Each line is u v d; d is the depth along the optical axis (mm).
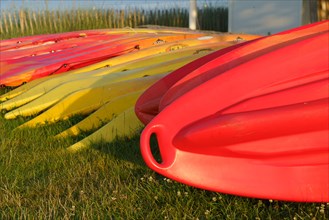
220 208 3057
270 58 3066
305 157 2936
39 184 3668
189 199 3168
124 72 6340
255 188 2943
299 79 3008
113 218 3070
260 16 12414
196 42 7648
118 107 5297
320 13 10547
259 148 2943
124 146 4402
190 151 3002
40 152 4438
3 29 15844
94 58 7828
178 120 2982
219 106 3002
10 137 4945
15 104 6184
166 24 16203
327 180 2914
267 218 2900
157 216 3020
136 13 16500
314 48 3023
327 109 2781
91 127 5137
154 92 3904
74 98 5574
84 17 16125
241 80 3031
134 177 3637
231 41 7508
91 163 4059
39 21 15906
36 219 3025
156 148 4207
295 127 2855
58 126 5312
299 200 2922
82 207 3180
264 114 2844
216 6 15938
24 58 8102
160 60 6695
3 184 3695
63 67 7605
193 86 3359
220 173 2984
